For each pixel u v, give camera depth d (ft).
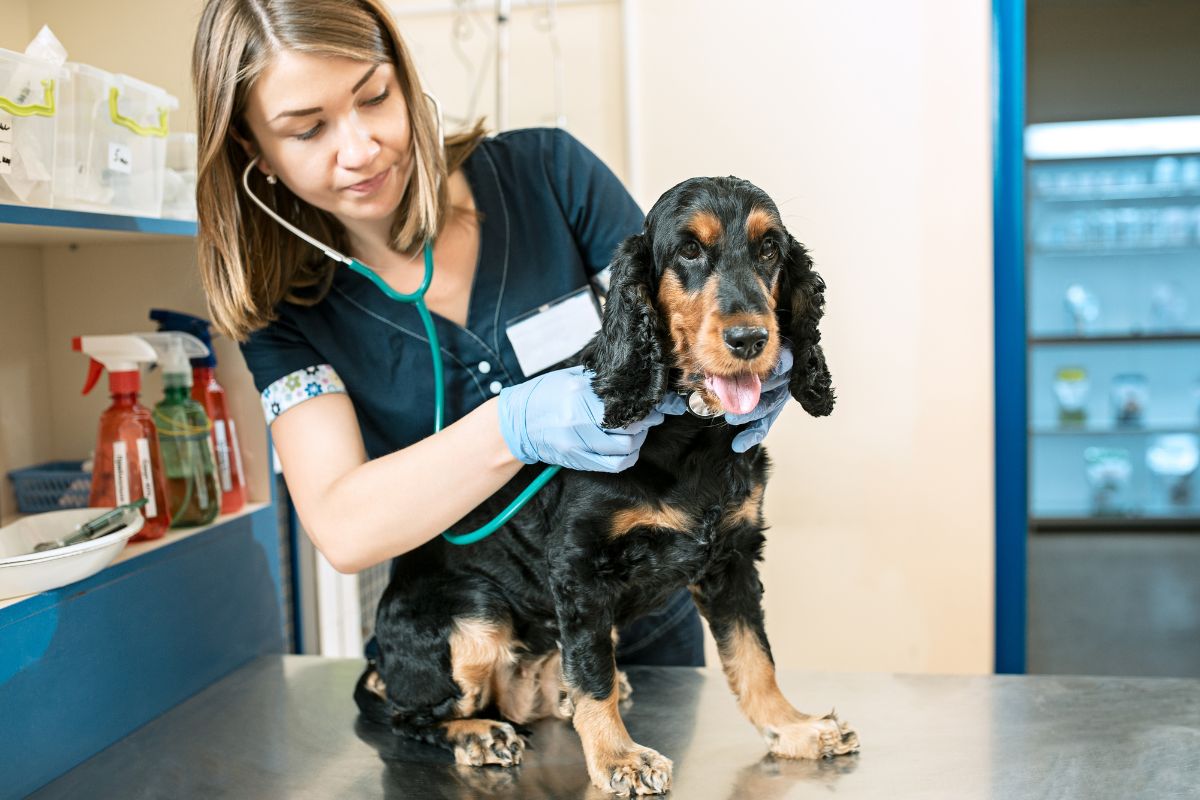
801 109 9.82
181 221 5.36
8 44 5.85
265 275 4.90
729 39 9.81
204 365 5.94
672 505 4.09
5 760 4.17
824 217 9.92
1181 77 18.57
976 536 10.10
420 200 4.64
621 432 3.89
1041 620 15.34
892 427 10.07
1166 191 19.69
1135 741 4.33
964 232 9.75
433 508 4.24
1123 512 20.53
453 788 4.25
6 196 4.21
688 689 5.12
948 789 3.96
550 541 4.28
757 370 3.76
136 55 6.05
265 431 6.28
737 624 4.40
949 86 9.59
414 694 4.68
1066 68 18.86
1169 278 20.34
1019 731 4.46
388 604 4.82
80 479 5.80
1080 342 19.70
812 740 4.24
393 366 5.13
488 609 4.63
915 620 10.30
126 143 4.89
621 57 10.13
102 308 6.21
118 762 4.61
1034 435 20.99
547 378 4.19
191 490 5.62
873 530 10.22
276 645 6.35
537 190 5.41
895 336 9.95
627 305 3.90
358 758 4.59
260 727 4.97
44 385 6.27
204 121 4.36
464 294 5.20
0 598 4.30
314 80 4.10
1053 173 20.10
